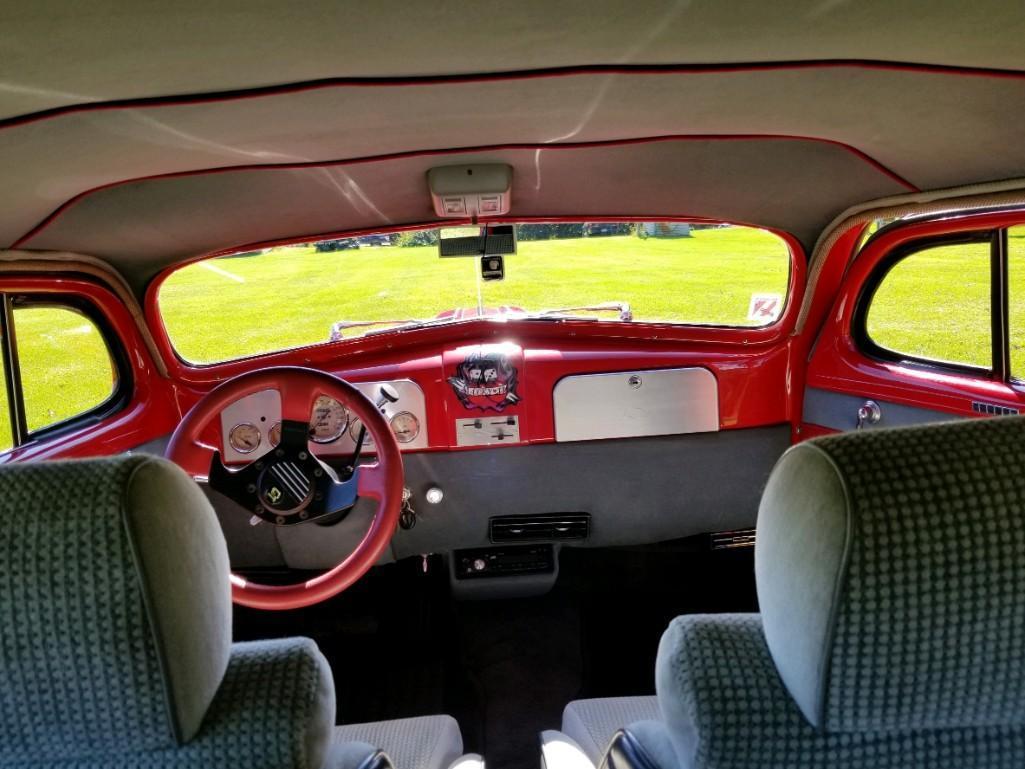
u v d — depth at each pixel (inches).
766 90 66.1
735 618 39.3
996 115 71.7
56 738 34.0
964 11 48.9
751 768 35.6
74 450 96.7
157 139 69.2
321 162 86.0
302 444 80.6
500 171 95.4
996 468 32.0
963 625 32.1
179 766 35.7
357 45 51.0
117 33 45.0
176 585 33.8
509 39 51.8
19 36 44.0
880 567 31.5
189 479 36.7
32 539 32.2
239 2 42.2
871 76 62.5
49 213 86.0
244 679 37.5
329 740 39.5
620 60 57.4
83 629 32.5
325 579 76.4
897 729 34.5
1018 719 34.6
